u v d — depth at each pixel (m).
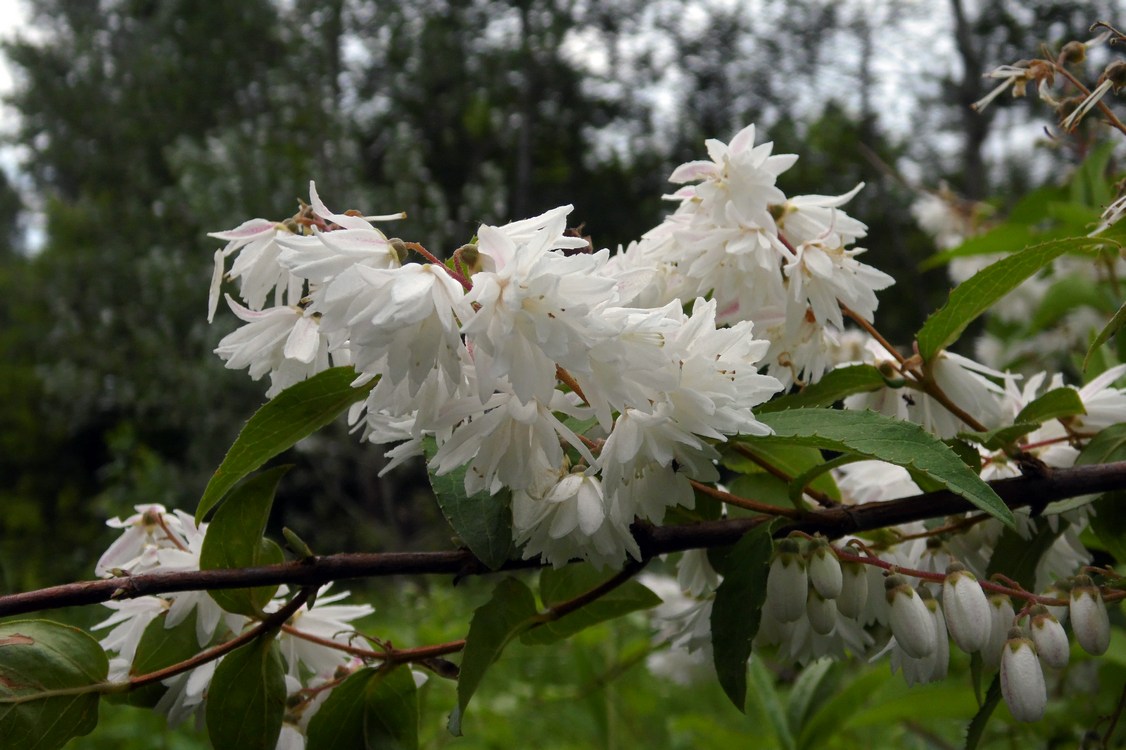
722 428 0.19
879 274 0.23
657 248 0.24
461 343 0.18
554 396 0.19
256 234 0.21
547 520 0.20
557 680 0.76
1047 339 0.56
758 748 0.41
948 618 0.20
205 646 0.23
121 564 0.24
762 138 2.39
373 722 0.24
